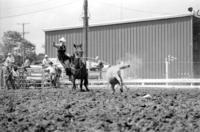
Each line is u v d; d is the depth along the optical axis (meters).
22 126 9.79
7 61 28.64
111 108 12.99
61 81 31.88
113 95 18.92
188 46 36.97
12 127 9.82
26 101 17.05
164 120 10.27
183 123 9.81
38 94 20.83
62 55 22.94
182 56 37.19
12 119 11.30
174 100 16.17
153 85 30.48
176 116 10.99
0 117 11.56
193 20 37.34
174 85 30.22
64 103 15.20
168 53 37.72
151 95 18.72
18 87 29.55
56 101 16.41
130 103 14.52
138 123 9.88
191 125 9.64
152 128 9.36
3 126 10.02
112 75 20.59
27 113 12.70
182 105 13.76
